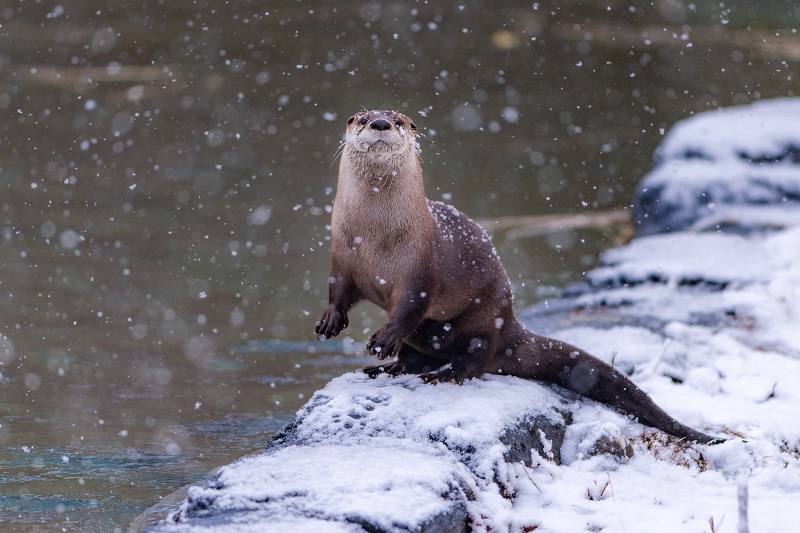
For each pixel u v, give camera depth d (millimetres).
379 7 79625
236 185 44531
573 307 27641
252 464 13398
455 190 46250
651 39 78250
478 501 13344
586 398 17984
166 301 28672
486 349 17453
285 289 30578
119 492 15141
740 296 26453
